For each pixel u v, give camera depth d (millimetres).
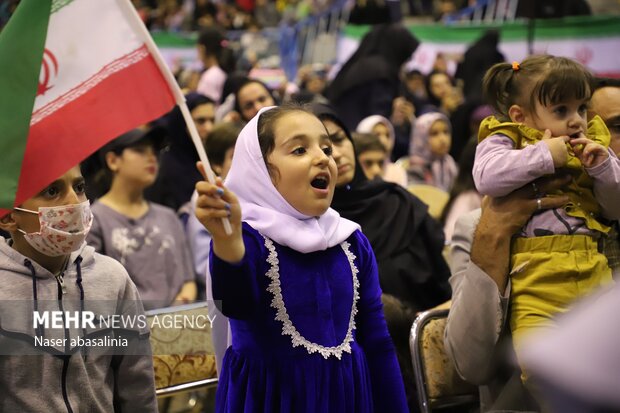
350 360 3230
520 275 3660
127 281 3510
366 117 9914
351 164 5258
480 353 3807
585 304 1599
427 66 13805
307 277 3186
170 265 6113
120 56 3020
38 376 3217
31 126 2926
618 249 3891
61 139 2949
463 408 4438
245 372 3186
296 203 3195
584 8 12359
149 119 3021
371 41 10570
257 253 3145
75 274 3379
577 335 1520
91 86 2988
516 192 3686
